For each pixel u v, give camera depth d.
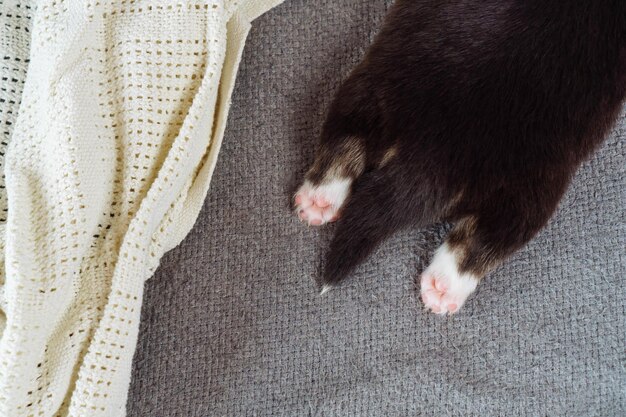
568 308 0.74
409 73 0.68
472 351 0.73
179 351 0.73
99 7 0.70
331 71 0.76
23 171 0.68
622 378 0.73
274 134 0.76
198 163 0.72
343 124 0.70
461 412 0.73
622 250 0.74
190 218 0.72
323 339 0.73
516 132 0.67
